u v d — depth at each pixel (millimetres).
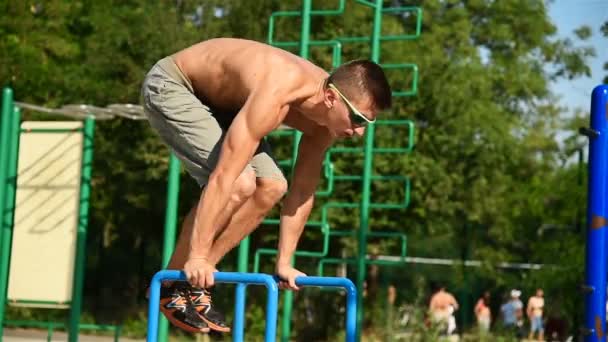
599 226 11289
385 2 46969
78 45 43969
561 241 31484
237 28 39594
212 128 8469
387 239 42031
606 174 11344
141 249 47062
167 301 8805
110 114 19094
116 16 41688
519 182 47844
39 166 19500
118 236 47719
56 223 19266
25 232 19406
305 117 8625
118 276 49875
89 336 40188
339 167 37250
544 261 31922
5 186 18938
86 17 42625
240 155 7734
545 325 37438
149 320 8078
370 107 7930
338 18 38281
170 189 19297
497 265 46094
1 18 42531
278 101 7797
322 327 41125
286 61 8016
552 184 40906
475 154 42781
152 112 8648
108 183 43688
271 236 39000
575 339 16781
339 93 7914
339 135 8164
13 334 35969
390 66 21250
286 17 39000
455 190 42844
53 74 41688
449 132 40562
